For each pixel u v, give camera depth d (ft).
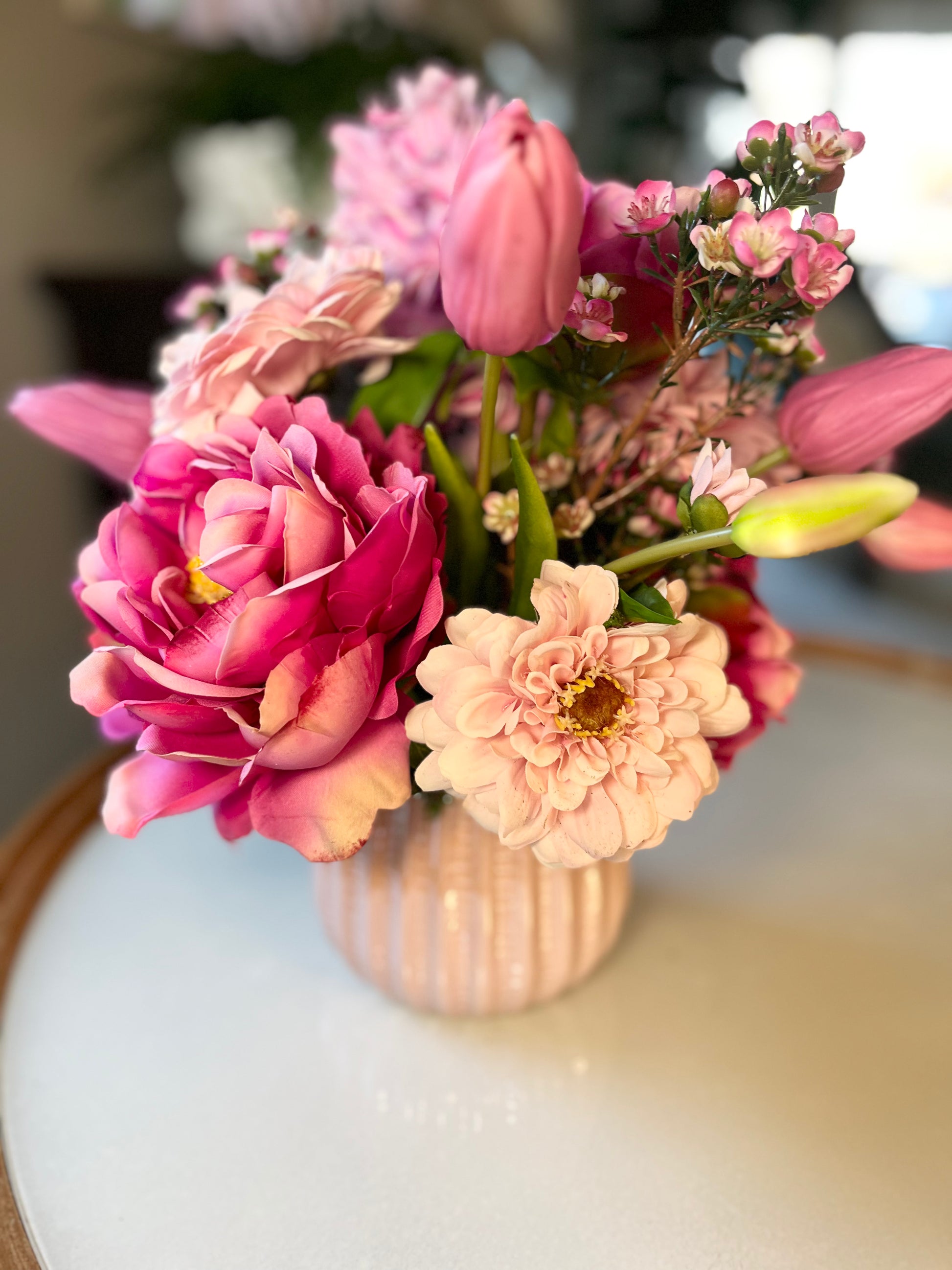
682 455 1.00
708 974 1.28
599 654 0.81
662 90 5.72
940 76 8.20
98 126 3.78
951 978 1.26
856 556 5.31
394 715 0.87
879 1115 1.07
